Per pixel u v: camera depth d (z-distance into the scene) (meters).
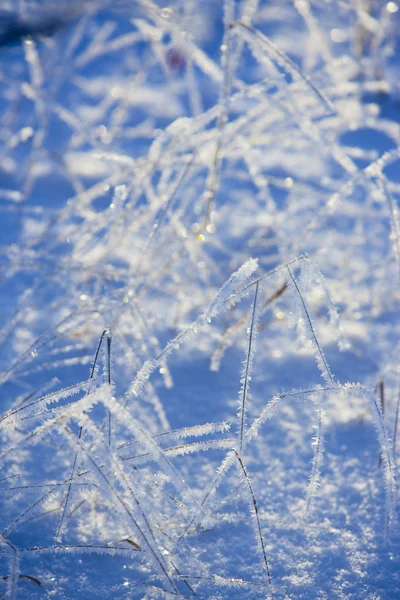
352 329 2.00
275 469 1.72
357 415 1.80
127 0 2.75
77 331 1.92
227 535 1.64
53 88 2.96
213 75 2.07
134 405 1.81
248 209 2.96
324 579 1.60
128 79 4.69
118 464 1.56
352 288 2.02
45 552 1.60
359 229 2.22
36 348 1.72
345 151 2.25
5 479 1.62
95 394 1.56
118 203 1.87
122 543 1.62
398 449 1.74
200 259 2.14
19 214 2.66
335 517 1.66
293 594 1.59
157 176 3.18
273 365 1.91
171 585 1.57
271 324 2.01
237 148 2.16
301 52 5.16
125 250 2.11
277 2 4.23
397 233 1.82
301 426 1.79
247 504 1.67
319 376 1.88
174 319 1.96
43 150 2.70
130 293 1.78
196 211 2.02
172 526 1.63
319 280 1.64
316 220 1.87
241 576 1.61
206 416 1.80
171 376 1.88
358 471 1.72
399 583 1.60
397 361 1.78
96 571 1.60
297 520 1.66
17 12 3.06
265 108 1.95
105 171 3.47
